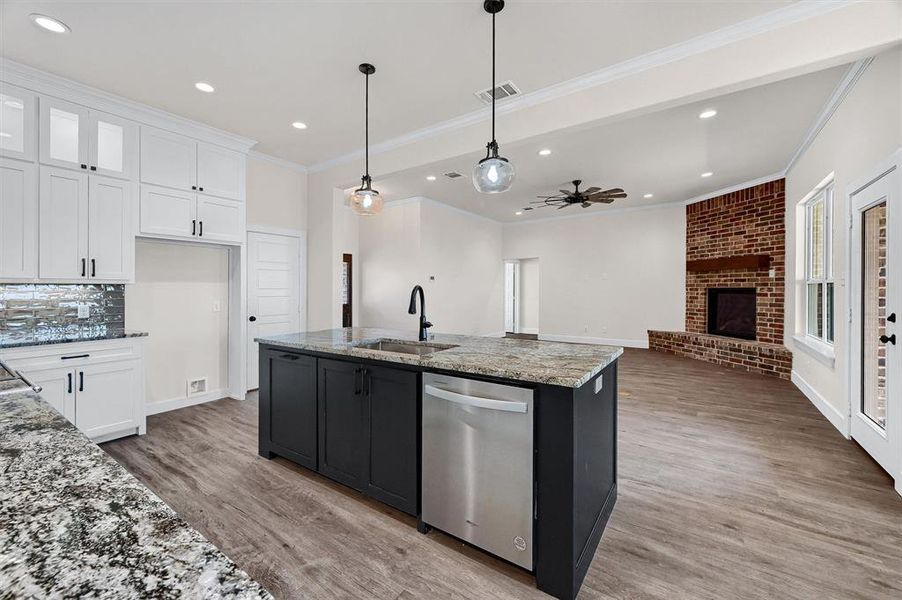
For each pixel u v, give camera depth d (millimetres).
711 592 1611
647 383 4957
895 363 2393
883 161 2496
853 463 2740
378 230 7457
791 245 5035
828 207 3961
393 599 1580
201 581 483
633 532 2006
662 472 2633
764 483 2479
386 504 2160
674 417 3693
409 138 4031
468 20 2363
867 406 2932
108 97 3225
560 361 1888
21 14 2311
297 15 2332
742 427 3439
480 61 2771
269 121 3754
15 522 593
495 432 1740
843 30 2152
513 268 10508
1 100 2857
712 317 6902
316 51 2680
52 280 2982
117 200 3322
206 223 3939
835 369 3453
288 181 4938
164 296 3971
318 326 5000
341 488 2449
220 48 2648
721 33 2428
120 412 3195
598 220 8281
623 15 2301
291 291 4980
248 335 4531
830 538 1939
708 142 4328
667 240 7500
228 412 3930
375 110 3500
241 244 4285
